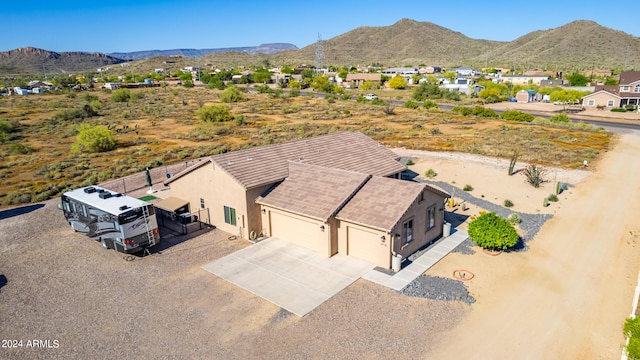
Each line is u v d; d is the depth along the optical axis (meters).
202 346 13.59
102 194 21.75
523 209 26.27
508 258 19.56
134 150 46.34
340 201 19.81
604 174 34.28
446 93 102.81
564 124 59.34
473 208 26.56
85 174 36.47
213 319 15.06
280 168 23.95
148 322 14.95
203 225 24.14
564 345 13.47
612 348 13.33
